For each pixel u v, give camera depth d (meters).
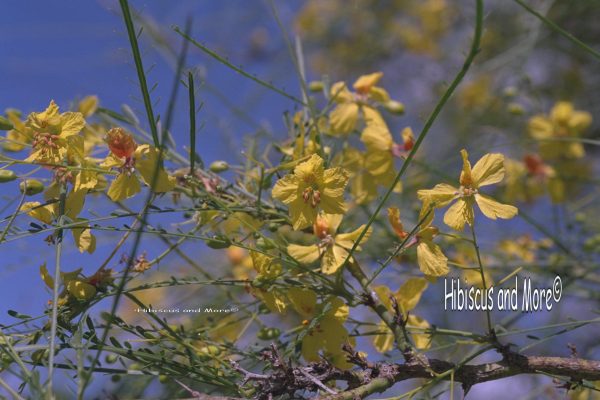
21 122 0.48
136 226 0.46
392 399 0.43
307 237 0.53
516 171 0.65
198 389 0.49
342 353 0.45
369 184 0.52
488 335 0.45
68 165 0.45
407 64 0.98
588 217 0.64
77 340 0.42
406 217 0.61
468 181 0.45
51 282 0.45
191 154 0.46
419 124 0.82
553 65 0.84
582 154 0.64
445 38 0.96
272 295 0.46
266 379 0.43
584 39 0.81
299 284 0.46
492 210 0.45
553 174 0.64
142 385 0.51
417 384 0.69
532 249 0.62
